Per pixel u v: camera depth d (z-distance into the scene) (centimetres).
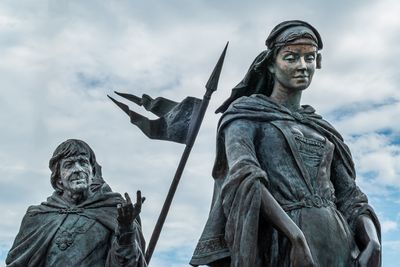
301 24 768
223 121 748
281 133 739
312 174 731
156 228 878
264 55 771
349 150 770
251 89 788
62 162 819
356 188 757
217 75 903
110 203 816
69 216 807
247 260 679
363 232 729
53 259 788
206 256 725
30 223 809
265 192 698
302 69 755
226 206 704
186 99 921
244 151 720
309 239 702
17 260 788
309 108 777
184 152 895
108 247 798
